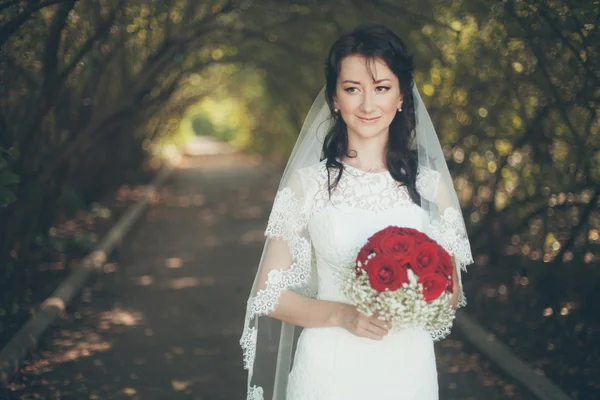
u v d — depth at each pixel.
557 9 6.70
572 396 5.73
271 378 3.49
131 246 13.84
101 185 20.36
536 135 8.66
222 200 22.52
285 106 27.38
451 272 2.88
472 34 9.07
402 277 2.75
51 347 7.36
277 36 14.56
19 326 7.78
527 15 7.22
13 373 6.39
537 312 7.97
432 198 3.21
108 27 9.12
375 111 3.05
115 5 9.06
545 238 8.81
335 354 3.07
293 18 11.75
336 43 3.07
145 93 10.88
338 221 3.10
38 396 5.96
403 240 2.83
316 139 3.29
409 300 2.76
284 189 3.23
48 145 10.98
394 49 3.03
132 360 6.96
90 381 6.35
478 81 9.70
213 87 26.88
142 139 25.52
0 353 6.63
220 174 33.59
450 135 10.67
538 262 9.48
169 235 15.35
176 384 6.30
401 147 3.19
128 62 14.68
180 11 11.41
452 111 10.45
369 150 3.20
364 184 3.13
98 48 9.93
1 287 8.35
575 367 6.36
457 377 6.38
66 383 6.29
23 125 9.34
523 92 8.87
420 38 10.51
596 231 8.26
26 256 9.88
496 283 9.23
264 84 27.20
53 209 11.89
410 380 3.07
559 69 7.80
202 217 18.42
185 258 12.61
